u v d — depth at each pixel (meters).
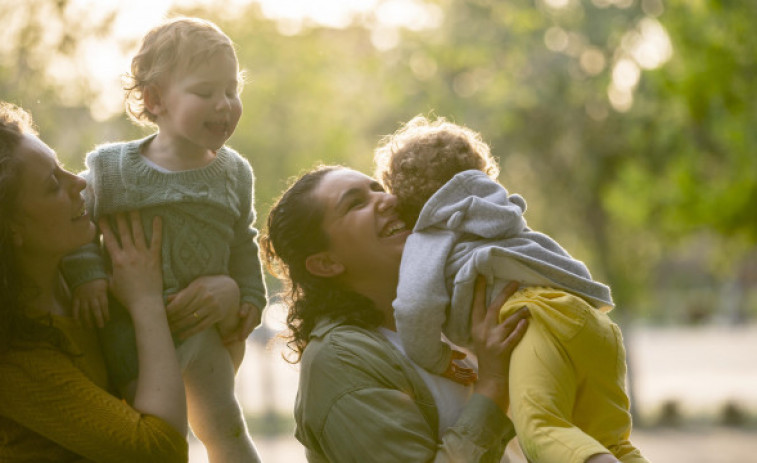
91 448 3.04
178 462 3.16
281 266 3.78
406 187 3.50
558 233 25.19
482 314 3.29
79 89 9.50
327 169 3.65
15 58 9.29
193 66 3.32
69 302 3.34
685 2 15.20
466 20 23.52
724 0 14.27
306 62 16.66
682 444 20.23
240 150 16.61
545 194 24.67
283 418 23.78
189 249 3.37
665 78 15.61
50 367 3.07
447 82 23.73
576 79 23.56
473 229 3.32
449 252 3.32
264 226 3.79
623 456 3.32
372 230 3.50
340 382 3.38
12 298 3.05
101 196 3.34
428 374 3.41
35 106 9.44
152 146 3.43
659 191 19.92
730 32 14.69
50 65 9.43
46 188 3.10
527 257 3.27
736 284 63.59
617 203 21.69
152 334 3.24
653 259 26.77
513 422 3.15
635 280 26.20
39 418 3.04
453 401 3.40
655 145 21.19
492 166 3.62
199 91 3.33
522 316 3.24
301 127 16.81
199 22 3.42
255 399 27.62
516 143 24.03
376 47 20.48
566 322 3.18
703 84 14.98
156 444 3.10
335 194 3.54
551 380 3.11
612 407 3.24
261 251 3.80
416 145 3.54
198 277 3.40
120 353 3.31
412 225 3.56
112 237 3.33
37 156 3.11
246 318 3.54
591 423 3.23
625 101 23.34
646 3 22.84
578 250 26.78
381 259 3.51
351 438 3.33
